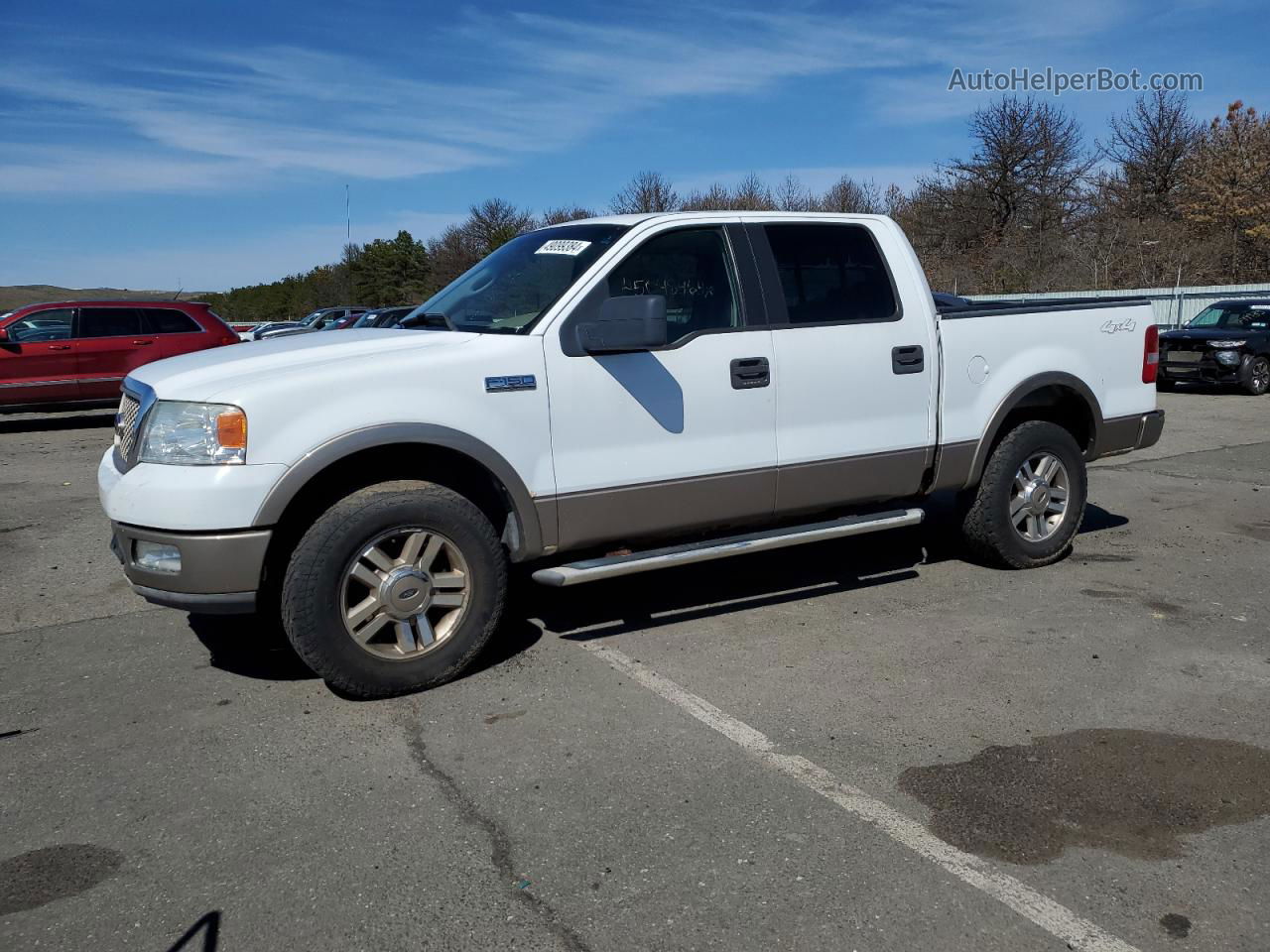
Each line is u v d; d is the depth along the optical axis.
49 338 13.84
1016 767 3.51
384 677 4.09
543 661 4.57
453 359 4.18
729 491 4.81
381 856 3.00
